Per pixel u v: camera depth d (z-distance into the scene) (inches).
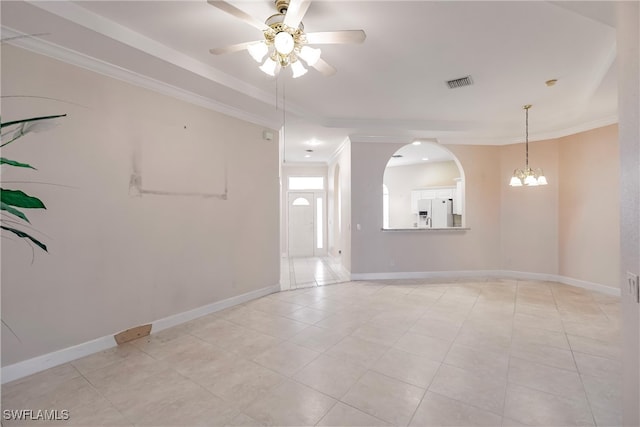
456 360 99.2
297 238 336.2
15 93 90.7
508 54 111.7
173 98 130.6
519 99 155.5
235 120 157.9
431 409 75.1
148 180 121.9
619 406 75.4
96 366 96.2
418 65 120.3
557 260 203.5
